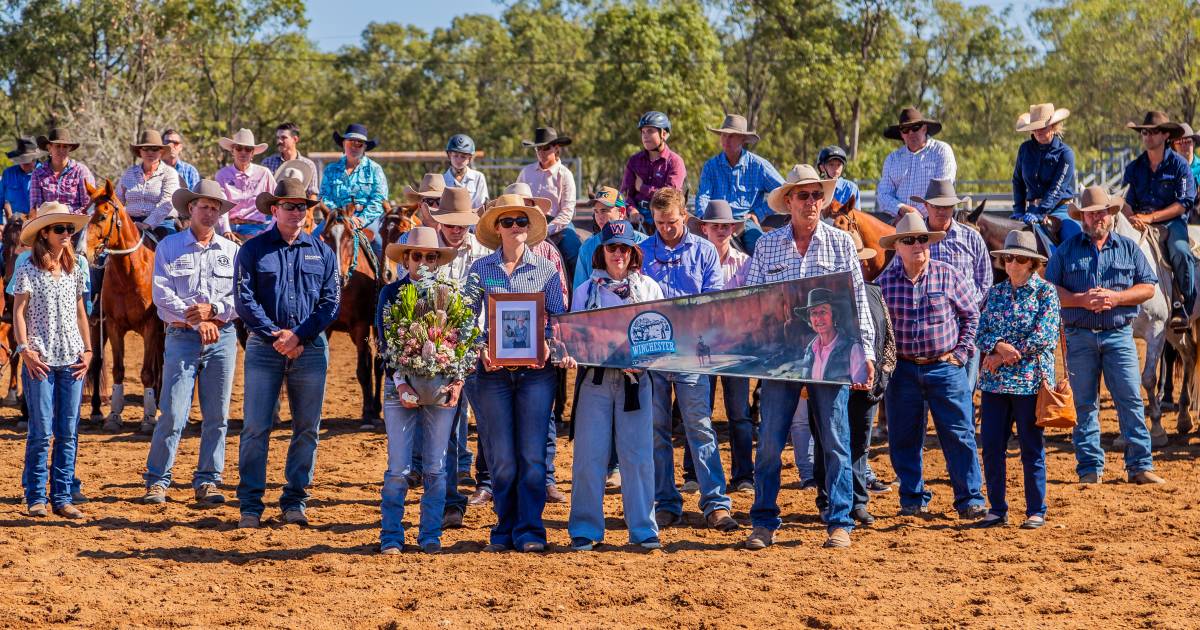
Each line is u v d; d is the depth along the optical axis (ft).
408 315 24.39
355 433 41.06
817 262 25.93
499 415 24.99
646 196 39.17
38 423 27.94
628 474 25.46
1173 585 22.08
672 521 27.81
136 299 39.52
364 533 27.12
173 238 29.81
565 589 22.08
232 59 186.80
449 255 25.36
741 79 196.24
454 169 43.27
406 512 29.09
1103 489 31.07
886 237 27.25
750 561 24.20
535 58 227.81
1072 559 24.18
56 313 27.81
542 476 25.34
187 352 29.96
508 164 108.58
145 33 139.44
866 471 29.35
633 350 24.77
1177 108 164.86
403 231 39.99
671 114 163.94
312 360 27.63
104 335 44.47
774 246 26.48
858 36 176.86
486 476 30.17
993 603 21.01
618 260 25.11
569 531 25.77
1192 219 43.98
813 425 27.09
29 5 153.58
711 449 27.45
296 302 27.37
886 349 26.27
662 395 27.63
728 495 30.81
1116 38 171.63
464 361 24.36
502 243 25.59
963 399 27.94
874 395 26.48
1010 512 28.73
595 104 168.86
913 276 27.58
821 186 25.80
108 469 34.30
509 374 25.02
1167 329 38.27
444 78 233.55
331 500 30.63
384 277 39.96
